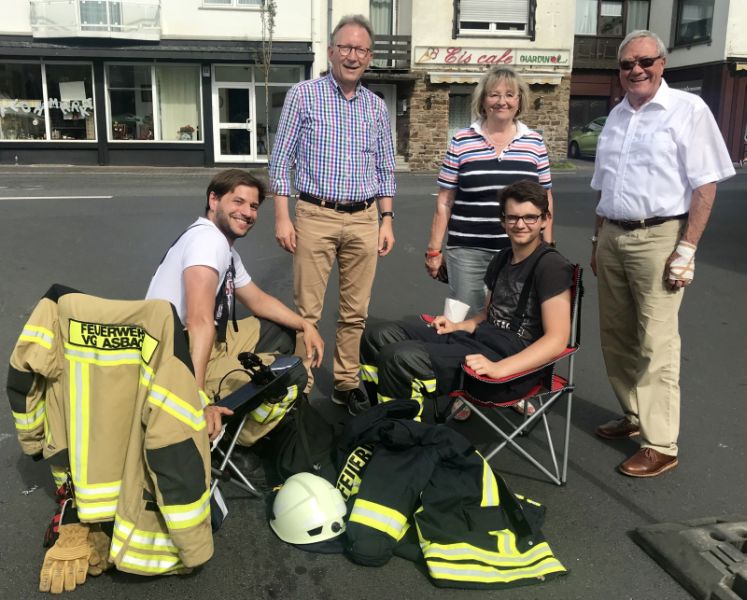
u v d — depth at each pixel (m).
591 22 26.72
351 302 4.22
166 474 2.44
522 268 3.45
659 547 2.86
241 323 3.60
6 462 3.59
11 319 5.99
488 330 3.45
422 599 2.62
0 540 2.94
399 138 23.44
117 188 14.73
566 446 3.40
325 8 21.84
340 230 4.06
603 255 3.73
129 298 6.77
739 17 24.20
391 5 22.72
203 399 2.81
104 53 20.69
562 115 23.45
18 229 9.61
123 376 2.57
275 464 3.34
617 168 3.55
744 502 3.30
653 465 3.54
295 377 3.20
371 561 2.74
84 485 2.60
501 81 3.90
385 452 2.93
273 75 21.88
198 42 21.12
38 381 2.74
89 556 2.67
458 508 2.82
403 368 3.28
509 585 2.65
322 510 2.89
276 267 8.02
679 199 3.39
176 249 3.12
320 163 3.98
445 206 4.22
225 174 3.24
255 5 21.17
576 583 2.71
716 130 3.26
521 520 2.84
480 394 3.29
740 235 10.02
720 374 4.95
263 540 2.96
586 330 5.98
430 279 7.68
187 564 2.54
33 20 20.44
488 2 22.31
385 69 22.08
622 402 3.95
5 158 21.39
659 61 3.35
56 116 21.45
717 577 2.64
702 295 6.99
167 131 21.98
